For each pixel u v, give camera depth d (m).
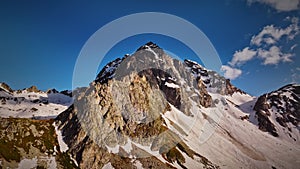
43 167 110.69
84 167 120.12
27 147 118.38
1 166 101.38
